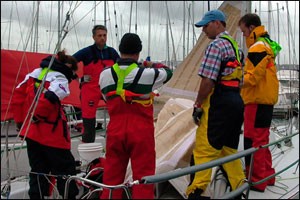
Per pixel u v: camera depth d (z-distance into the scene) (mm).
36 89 2625
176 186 2695
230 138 2773
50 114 2721
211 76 2617
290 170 3793
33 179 2635
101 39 3814
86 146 3090
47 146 2711
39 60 3166
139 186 2447
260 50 3156
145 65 2676
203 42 4555
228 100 2646
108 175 2549
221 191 2797
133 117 2479
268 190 3256
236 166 2799
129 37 2523
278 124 5211
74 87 4176
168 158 2965
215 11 2818
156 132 3506
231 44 2725
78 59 3766
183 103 3775
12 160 2324
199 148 2736
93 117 3838
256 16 3309
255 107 3268
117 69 2475
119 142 2500
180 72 4609
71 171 2836
